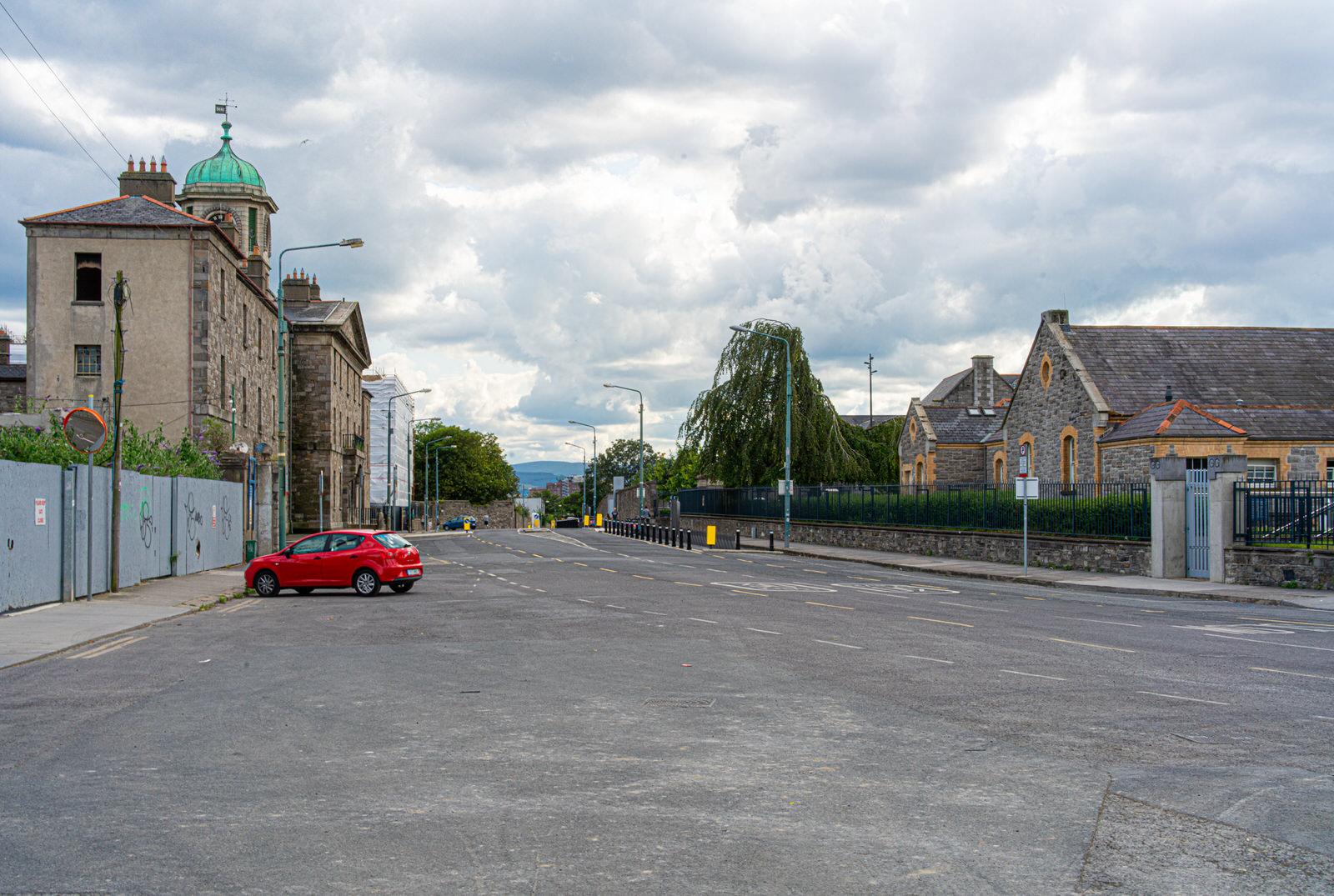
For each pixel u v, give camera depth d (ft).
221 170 197.88
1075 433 129.29
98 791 21.99
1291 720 29.50
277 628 54.70
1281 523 80.69
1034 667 39.52
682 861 17.57
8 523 59.16
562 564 118.32
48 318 130.52
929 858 17.83
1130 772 23.73
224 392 142.10
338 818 20.06
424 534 253.03
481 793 21.88
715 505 217.97
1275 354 134.10
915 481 188.44
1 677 38.06
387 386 329.31
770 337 156.35
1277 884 16.63
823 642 47.24
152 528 85.15
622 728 28.50
